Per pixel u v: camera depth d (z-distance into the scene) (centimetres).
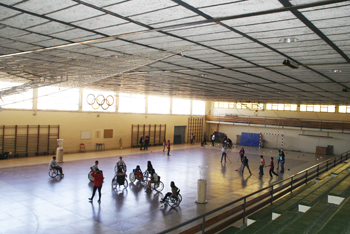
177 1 387
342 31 501
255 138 3750
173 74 1266
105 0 394
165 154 2653
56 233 841
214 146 3578
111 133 2803
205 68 1063
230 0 377
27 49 779
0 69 1130
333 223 578
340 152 3166
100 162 2058
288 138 3525
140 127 3131
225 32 552
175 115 3641
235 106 3991
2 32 596
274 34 552
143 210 1071
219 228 895
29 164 1850
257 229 697
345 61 787
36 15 474
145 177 1627
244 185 1528
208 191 1377
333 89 1523
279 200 1044
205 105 4191
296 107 3484
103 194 1272
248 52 743
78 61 925
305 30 511
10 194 1204
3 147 2025
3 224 891
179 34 582
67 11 450
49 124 2291
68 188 1339
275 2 378
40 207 1062
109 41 664
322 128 3191
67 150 2425
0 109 1694
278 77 1197
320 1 367
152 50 755
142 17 469
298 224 636
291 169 2114
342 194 875
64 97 2400
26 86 1374
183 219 973
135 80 1584
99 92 2675
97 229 880
